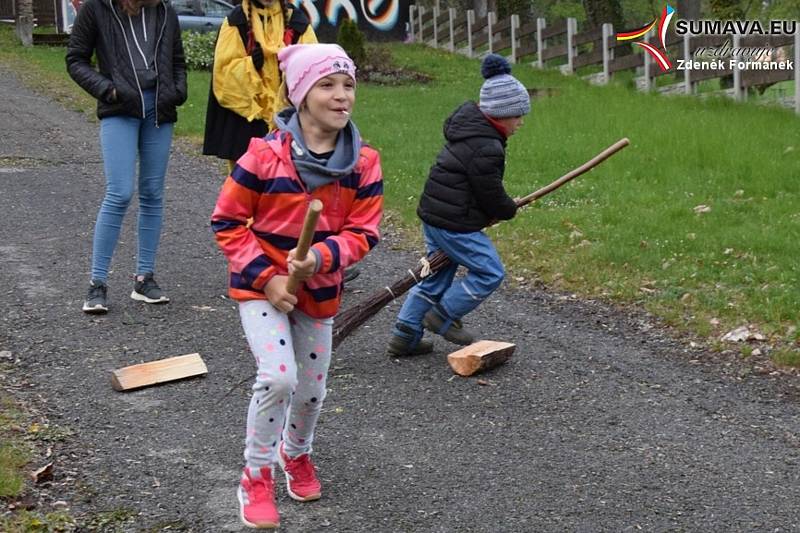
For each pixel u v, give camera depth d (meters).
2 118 16.66
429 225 6.16
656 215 10.16
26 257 8.49
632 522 4.34
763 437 5.29
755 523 4.36
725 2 21.42
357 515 4.37
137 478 4.67
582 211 10.48
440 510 4.43
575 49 24.75
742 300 7.53
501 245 9.38
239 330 6.83
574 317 7.40
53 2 34.50
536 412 5.56
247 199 3.99
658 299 7.64
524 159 13.67
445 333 6.38
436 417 5.46
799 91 17.30
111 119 6.92
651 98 19.34
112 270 8.14
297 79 3.98
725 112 17.12
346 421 5.38
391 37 33.47
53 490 4.50
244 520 4.20
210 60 24.28
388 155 14.29
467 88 23.14
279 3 7.29
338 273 4.14
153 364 5.93
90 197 11.01
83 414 5.40
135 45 6.92
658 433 5.31
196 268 8.35
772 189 11.38
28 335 6.58
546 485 4.68
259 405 4.06
